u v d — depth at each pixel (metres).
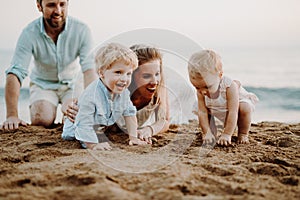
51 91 3.36
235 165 1.88
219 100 2.47
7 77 3.06
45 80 3.37
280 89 6.51
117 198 1.40
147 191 1.50
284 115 4.87
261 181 1.65
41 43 3.16
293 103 5.57
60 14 3.02
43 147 2.30
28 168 1.77
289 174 1.80
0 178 1.64
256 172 1.79
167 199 1.42
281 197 1.49
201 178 1.66
